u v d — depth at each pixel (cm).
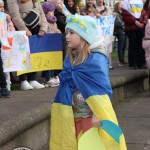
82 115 422
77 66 420
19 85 909
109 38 1144
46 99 701
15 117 529
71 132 421
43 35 875
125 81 1086
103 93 407
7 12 848
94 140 407
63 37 914
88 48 421
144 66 1341
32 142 567
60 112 426
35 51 873
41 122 601
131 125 797
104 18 1130
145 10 1279
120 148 403
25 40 820
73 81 420
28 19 848
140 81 1270
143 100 1084
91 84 409
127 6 1276
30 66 834
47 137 622
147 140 692
